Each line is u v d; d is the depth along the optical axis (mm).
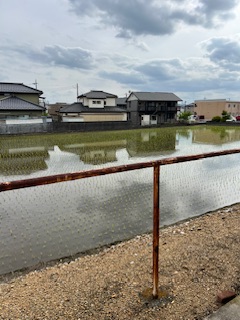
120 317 1411
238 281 1740
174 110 35594
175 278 1804
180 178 6977
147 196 5480
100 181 6711
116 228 3936
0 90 23281
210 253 2207
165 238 2799
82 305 1570
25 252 3256
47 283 2008
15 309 1615
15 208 4910
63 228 3975
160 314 1410
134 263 2170
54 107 39531
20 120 20016
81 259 2539
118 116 29203
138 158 10734
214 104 45969
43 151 12711
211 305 1478
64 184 6449
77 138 18109
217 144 15227
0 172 8406
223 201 5164
